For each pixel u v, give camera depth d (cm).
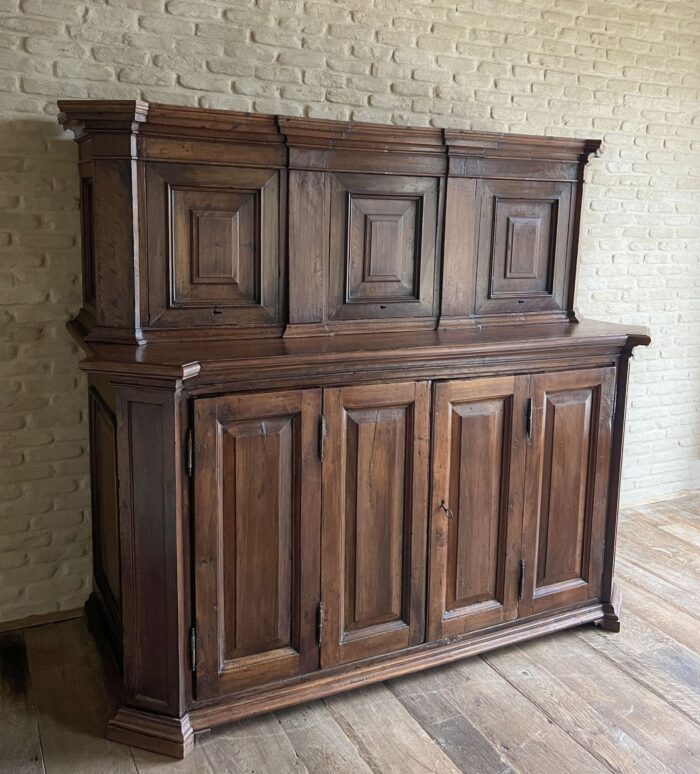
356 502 222
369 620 230
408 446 227
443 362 226
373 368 217
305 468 213
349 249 242
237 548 208
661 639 263
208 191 223
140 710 208
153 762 200
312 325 239
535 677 240
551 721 219
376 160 240
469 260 260
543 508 254
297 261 234
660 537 349
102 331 219
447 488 235
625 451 382
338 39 280
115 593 232
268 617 215
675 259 375
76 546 272
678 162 364
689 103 361
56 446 263
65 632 262
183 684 205
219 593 207
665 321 380
